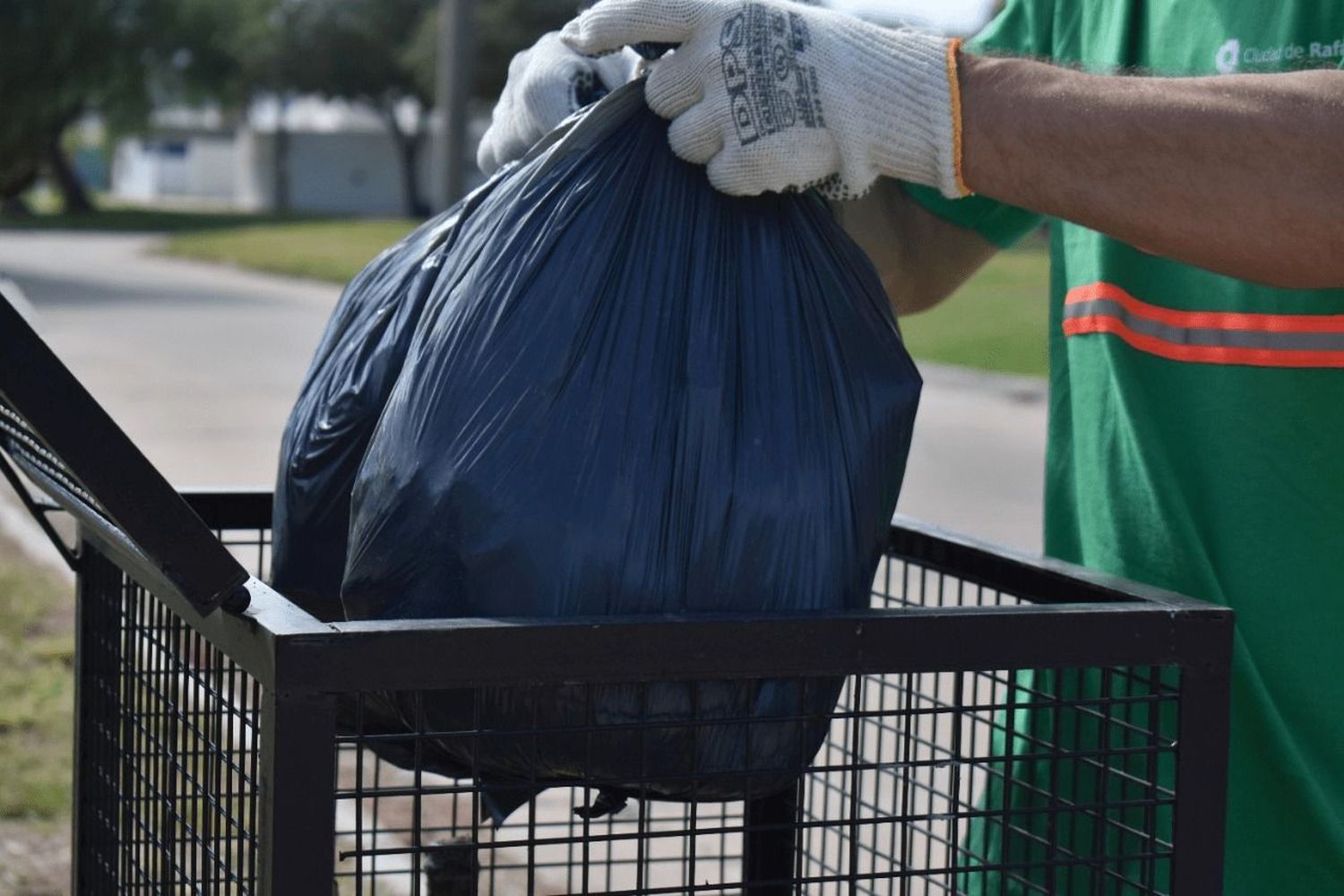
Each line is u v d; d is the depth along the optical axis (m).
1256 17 1.63
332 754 1.06
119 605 1.49
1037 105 1.29
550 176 1.37
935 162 1.31
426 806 3.13
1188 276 1.67
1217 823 1.27
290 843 1.06
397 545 1.27
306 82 55.56
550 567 1.22
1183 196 1.28
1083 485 1.79
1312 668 1.60
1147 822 1.32
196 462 8.41
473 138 53.91
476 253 1.35
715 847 2.84
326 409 1.47
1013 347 15.09
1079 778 1.65
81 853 1.61
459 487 1.24
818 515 1.29
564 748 1.23
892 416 1.36
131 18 38.94
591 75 1.64
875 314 1.41
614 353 1.29
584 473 1.24
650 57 1.39
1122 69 1.62
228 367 13.15
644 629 1.12
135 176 75.88
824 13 1.35
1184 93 1.29
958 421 11.16
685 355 1.29
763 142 1.30
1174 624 1.24
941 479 8.60
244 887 1.14
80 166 80.00
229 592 1.10
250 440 9.29
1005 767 1.29
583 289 1.30
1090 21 1.84
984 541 1.61
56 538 1.59
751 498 1.27
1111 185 1.29
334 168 62.19
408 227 41.34
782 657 1.15
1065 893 1.69
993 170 1.31
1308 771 1.59
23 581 5.47
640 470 1.25
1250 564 1.63
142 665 1.41
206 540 1.08
